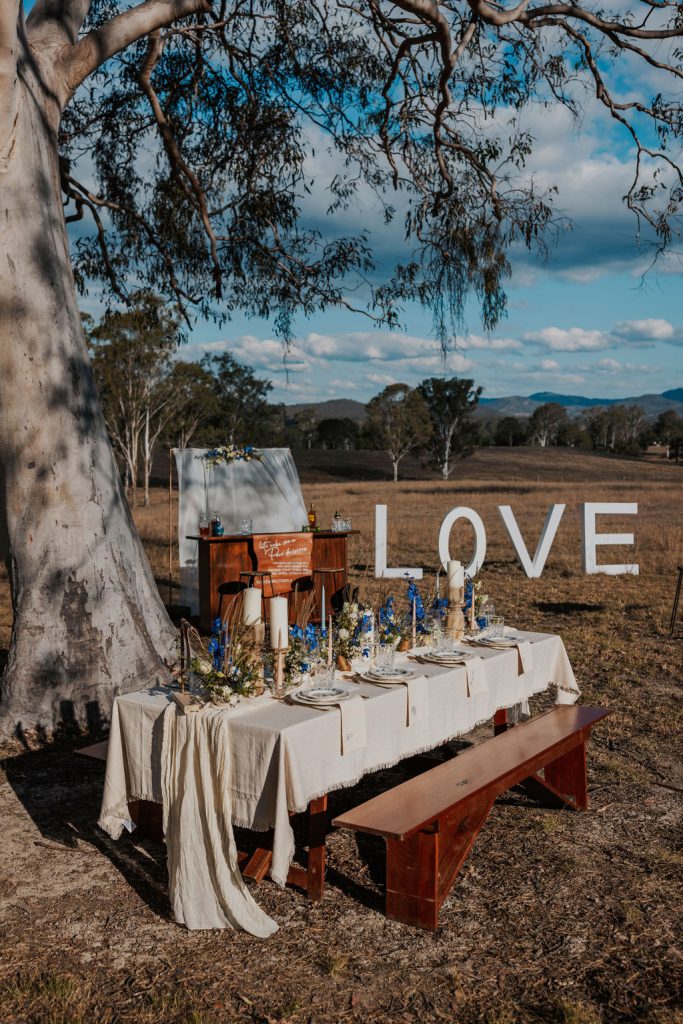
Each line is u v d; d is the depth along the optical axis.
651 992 3.29
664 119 10.18
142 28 7.48
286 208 11.99
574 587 14.30
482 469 82.06
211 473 12.34
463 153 10.62
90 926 3.83
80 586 7.00
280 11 10.44
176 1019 3.12
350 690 4.42
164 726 4.04
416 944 3.67
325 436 104.56
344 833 4.89
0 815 5.18
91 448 7.29
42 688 6.79
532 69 10.24
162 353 35.47
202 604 11.00
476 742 6.44
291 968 3.48
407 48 9.52
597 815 5.11
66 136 11.75
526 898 4.08
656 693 7.88
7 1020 3.13
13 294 6.81
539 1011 3.18
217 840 3.81
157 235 12.63
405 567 17.00
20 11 6.66
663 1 8.98
